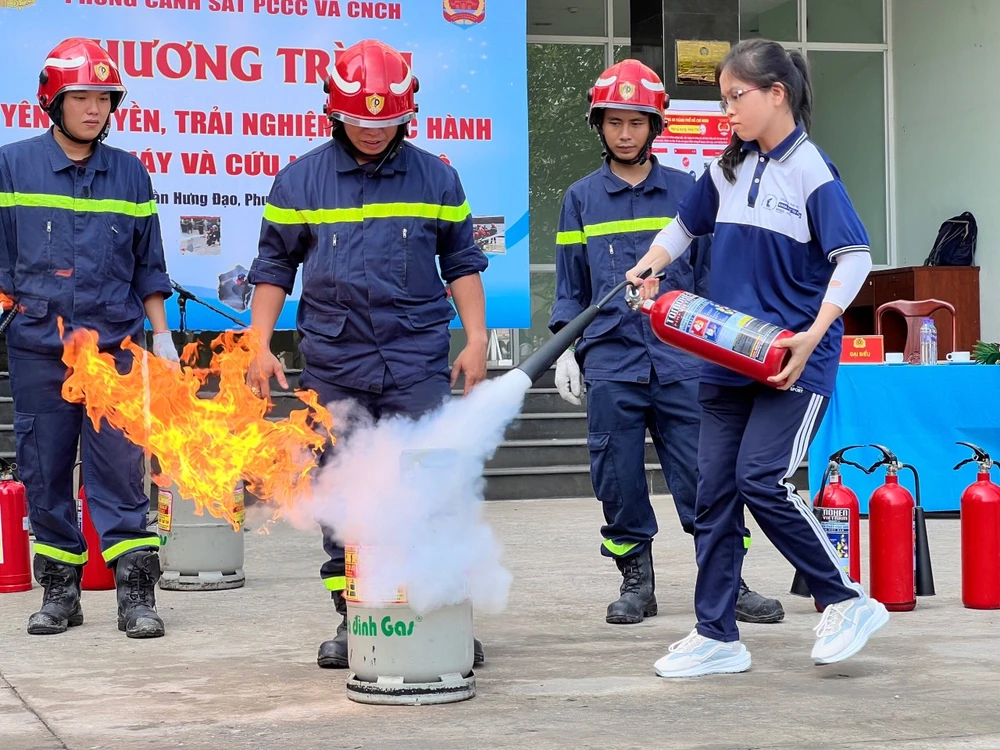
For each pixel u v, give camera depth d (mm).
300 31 9586
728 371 3738
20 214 4559
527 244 10125
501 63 10008
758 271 3748
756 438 3680
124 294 4691
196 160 9438
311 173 4004
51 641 4512
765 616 4691
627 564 4840
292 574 6215
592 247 4820
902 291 12047
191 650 4328
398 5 9781
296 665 4059
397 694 3482
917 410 7855
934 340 8234
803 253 3721
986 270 11977
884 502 4914
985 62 11953
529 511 8906
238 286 9523
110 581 5793
